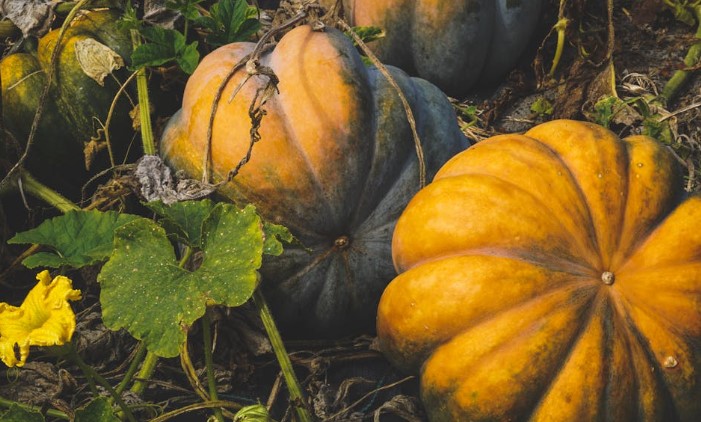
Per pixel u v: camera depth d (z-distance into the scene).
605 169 1.34
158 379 1.45
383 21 1.67
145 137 1.52
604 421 1.29
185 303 1.30
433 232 1.34
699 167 1.67
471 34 1.66
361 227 1.42
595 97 1.71
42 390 1.40
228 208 1.33
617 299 1.30
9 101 1.53
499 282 1.29
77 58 1.54
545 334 1.28
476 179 1.34
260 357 1.48
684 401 1.31
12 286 1.52
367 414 1.45
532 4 1.70
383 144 1.41
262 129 1.38
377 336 1.43
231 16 1.58
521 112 1.73
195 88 1.43
